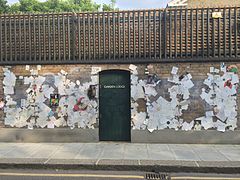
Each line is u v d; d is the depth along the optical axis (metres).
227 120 5.45
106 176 3.99
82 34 5.72
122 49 5.63
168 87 5.54
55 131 5.71
